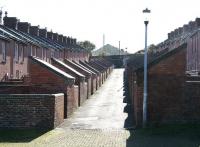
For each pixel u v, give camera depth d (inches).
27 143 653.9
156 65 779.4
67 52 2354.8
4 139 692.7
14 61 1486.2
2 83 1051.9
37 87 980.6
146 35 794.8
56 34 2437.3
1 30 1395.2
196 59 1576.0
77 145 627.5
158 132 714.8
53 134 732.7
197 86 773.9
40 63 985.5
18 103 789.9
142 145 614.9
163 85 777.6
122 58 4220.0
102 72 2335.1
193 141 634.2
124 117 954.7
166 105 776.9
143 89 782.5
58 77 974.4
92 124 852.0
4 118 789.2
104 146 615.5
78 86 1227.2
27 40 1598.2
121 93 1733.5
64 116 953.5
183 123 770.8
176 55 778.2
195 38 1616.6
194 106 772.6
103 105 1258.6
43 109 788.0
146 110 768.9
